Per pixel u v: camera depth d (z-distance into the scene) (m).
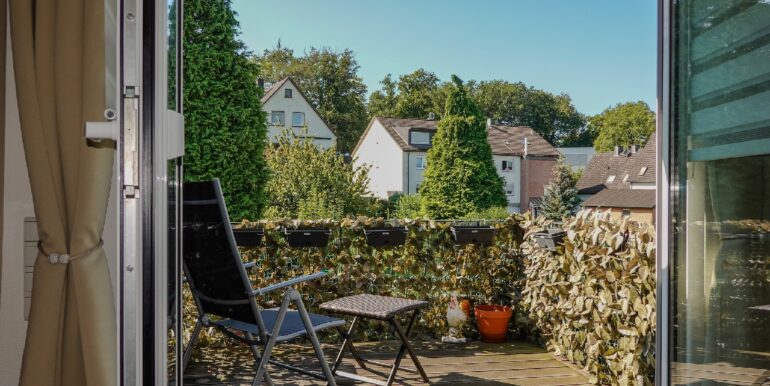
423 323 4.58
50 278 1.28
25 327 1.63
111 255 1.39
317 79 36.50
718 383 1.91
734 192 1.83
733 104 1.84
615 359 3.38
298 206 13.54
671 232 2.01
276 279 4.34
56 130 1.29
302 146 13.91
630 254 3.24
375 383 3.44
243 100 8.98
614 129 39.88
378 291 4.51
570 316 3.78
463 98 22.83
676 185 2.00
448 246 4.61
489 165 22.97
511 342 4.49
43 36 1.30
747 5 1.79
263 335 2.67
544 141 36.47
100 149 1.25
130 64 1.13
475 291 4.70
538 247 4.29
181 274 1.50
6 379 1.63
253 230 4.21
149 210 1.15
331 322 2.96
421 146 32.97
